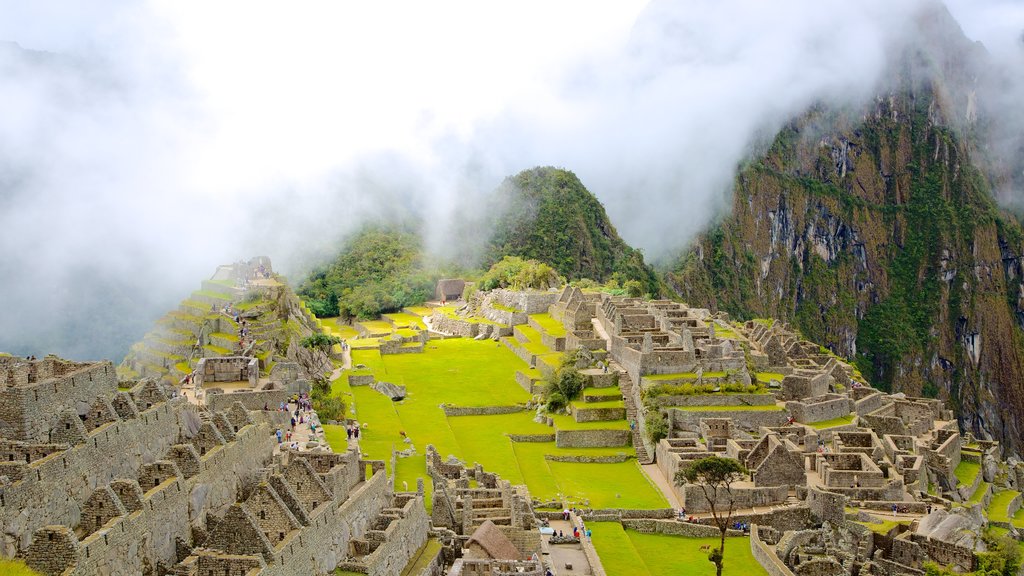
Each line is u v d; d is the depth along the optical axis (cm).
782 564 13962
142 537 8069
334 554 9881
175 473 8806
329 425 15150
